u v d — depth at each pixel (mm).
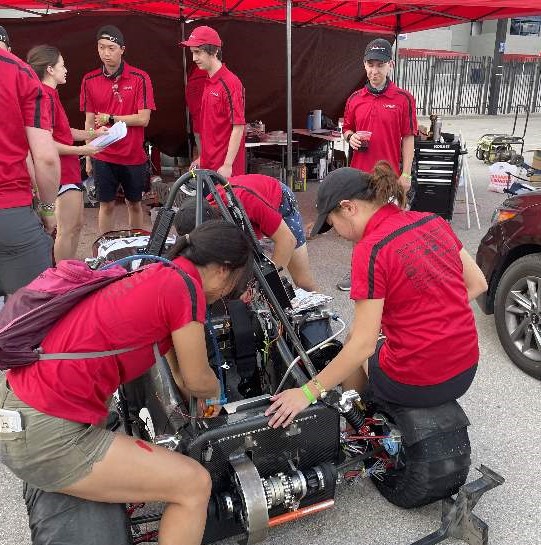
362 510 2471
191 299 1745
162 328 1749
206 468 1979
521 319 3596
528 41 29672
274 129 9727
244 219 2432
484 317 4445
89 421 1705
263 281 2332
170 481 1761
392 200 2146
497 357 3805
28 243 3076
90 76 5590
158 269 1779
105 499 1751
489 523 2389
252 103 9430
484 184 9617
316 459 2160
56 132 4359
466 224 7098
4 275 3133
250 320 2412
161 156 9750
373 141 4797
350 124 5070
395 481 2395
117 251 3455
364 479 2648
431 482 2199
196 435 1951
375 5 7871
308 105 9797
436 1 5656
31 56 4207
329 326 2898
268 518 1998
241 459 1982
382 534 2338
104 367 1713
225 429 1962
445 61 25438
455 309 2131
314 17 8766
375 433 2443
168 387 2160
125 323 1696
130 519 2023
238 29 8852
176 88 8734
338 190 2102
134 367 1804
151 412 2387
